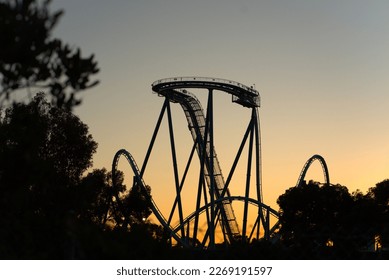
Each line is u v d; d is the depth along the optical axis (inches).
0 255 783.1
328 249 852.0
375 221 3324.3
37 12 981.8
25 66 986.1
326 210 3457.2
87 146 3186.5
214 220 3727.9
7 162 1066.7
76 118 3127.5
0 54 960.9
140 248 883.4
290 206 3526.1
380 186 4104.3
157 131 4028.1
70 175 3157.0
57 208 1931.6
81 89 1023.0
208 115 3836.1
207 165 4185.5
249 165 4013.3
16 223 810.2
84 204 2166.6
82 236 759.1
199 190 3878.0
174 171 4067.4
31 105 1450.5
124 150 3885.3
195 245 3727.9
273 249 845.8
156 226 1566.2
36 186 1823.3
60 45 1011.3
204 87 3806.6
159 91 3870.6
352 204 3486.7
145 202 3823.8
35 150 1253.7
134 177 3838.6
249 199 3796.8
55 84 1017.5
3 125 1434.5
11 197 1061.8
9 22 955.3
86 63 1019.3
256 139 4010.8
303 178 3981.3
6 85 991.0
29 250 804.6
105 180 3941.9
